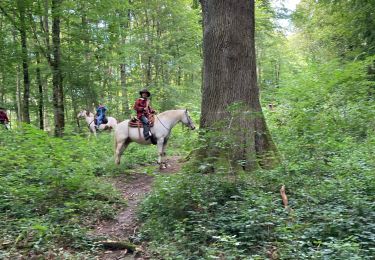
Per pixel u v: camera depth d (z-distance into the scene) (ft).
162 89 75.36
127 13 72.74
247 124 26.99
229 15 28.58
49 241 18.52
